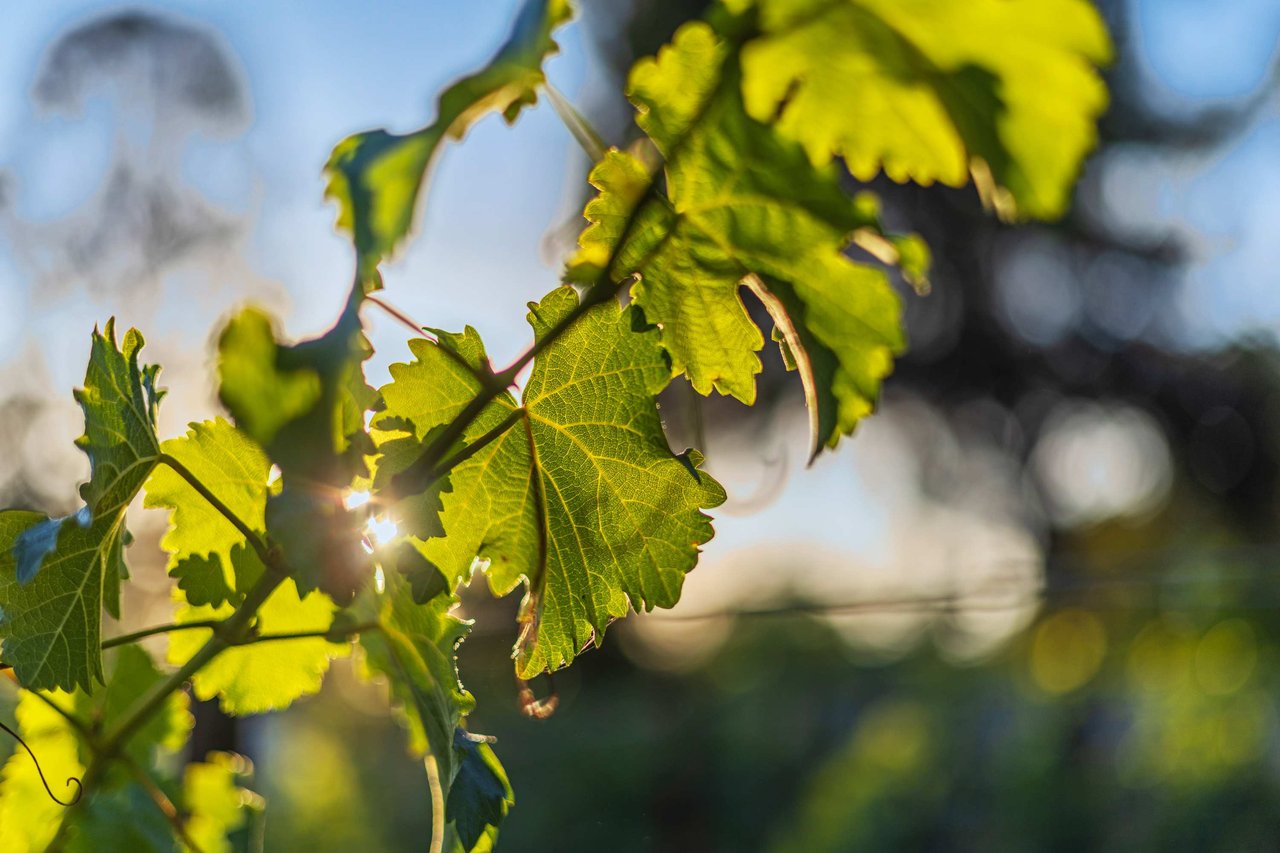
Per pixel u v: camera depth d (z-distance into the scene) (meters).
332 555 0.48
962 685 5.00
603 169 0.53
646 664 5.19
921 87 0.49
